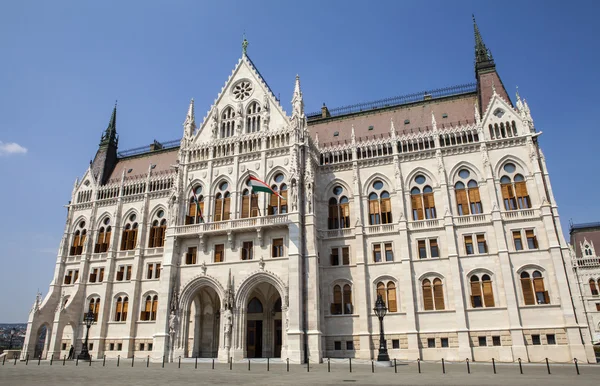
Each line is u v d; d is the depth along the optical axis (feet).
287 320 150.00
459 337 151.74
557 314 145.79
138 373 110.11
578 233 358.23
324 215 183.32
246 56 204.85
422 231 169.58
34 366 142.61
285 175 175.63
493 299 154.61
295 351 143.64
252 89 196.34
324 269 175.22
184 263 174.09
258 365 136.05
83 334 207.82
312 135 217.97
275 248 165.27
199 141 196.13
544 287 150.30
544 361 142.20
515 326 146.92
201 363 148.36
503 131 174.19
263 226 163.84
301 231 163.12
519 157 167.02
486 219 163.43
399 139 185.68
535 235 156.56
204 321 183.93
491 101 177.27
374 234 174.50
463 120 190.39
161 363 151.94
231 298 159.22
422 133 182.60
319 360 145.48
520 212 160.04
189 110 202.80
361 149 189.57
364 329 161.79
